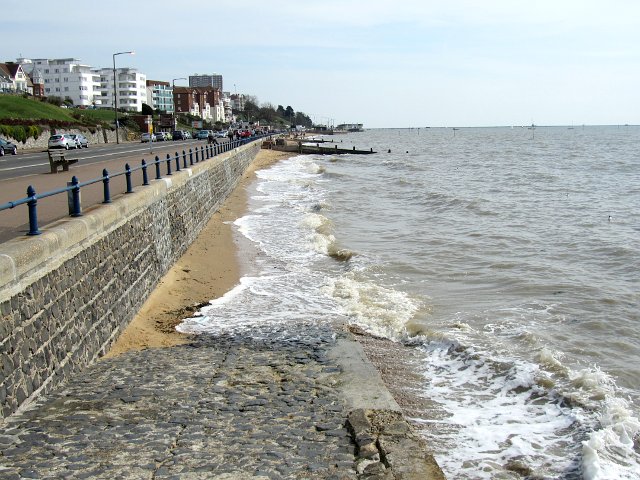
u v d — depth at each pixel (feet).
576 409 25.72
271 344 33.09
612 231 70.33
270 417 22.94
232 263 55.57
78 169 82.58
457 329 36.24
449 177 153.79
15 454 19.22
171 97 545.44
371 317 39.06
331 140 517.14
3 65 405.80
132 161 99.66
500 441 23.67
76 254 28.81
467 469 21.76
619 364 30.89
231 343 33.45
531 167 185.26
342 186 130.52
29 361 23.38
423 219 82.38
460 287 46.60
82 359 28.89
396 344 35.01
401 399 27.50
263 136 281.74
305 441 21.01
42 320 24.64
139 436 20.95
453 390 28.53
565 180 138.31
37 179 66.69
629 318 38.32
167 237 50.65
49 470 18.20
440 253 58.95
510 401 27.22
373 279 49.06
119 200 37.88
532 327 36.58
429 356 33.04
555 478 21.15
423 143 467.11
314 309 41.14
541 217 82.33
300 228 73.51
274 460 19.53
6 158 116.16
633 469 21.21
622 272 50.72
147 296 42.68
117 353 32.37
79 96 477.36
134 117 329.72
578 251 59.41
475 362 31.37
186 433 21.33
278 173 165.37
